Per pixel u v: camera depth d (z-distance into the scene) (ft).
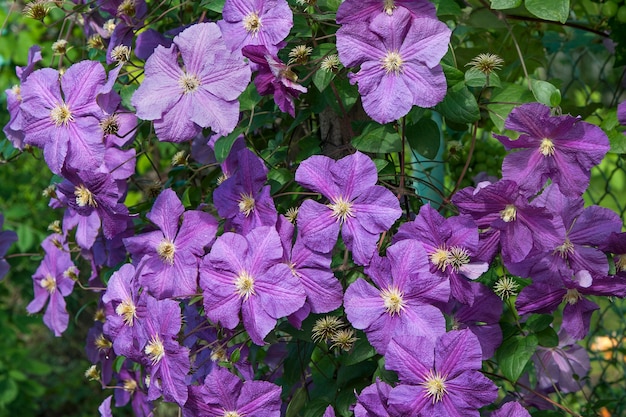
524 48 4.19
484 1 3.68
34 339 12.55
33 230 7.47
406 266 3.11
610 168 5.46
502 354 3.34
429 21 3.10
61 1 3.84
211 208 3.76
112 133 3.50
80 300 7.47
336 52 3.30
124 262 3.87
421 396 3.05
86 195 3.51
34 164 10.00
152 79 3.24
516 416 3.16
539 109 3.04
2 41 7.11
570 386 3.92
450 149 3.84
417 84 3.11
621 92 4.25
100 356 4.13
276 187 3.45
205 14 3.58
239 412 3.28
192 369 3.53
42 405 11.78
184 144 4.14
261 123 3.65
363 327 3.11
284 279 3.15
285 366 3.63
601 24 4.25
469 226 3.15
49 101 3.48
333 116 3.66
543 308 3.26
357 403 3.19
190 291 3.36
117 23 3.80
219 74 3.19
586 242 3.20
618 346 4.58
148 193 3.96
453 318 3.33
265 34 3.24
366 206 3.16
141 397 4.05
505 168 3.13
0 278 4.49
